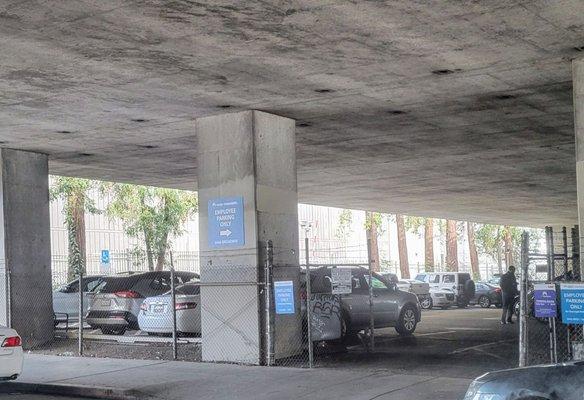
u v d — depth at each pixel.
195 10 10.06
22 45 11.48
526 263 10.78
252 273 15.20
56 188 39.03
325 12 10.20
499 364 14.02
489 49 12.08
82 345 17.33
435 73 13.59
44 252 20.39
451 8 10.10
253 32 11.01
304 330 16.06
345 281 16.08
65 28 10.72
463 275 40.88
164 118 16.91
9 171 20.06
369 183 30.92
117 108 15.88
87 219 57.66
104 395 12.44
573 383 6.97
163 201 43.00
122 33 10.98
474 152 23.48
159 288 21.38
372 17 10.42
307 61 12.61
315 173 27.61
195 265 49.88
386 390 11.33
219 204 15.88
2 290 19.28
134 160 23.69
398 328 19.47
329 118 17.41
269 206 15.70
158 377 13.47
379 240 90.25
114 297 20.95
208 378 13.16
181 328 18.42
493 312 33.06
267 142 16.08
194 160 23.97
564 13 10.35
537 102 16.36
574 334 12.30
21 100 15.07
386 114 17.22
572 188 33.94
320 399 10.94
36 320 19.66
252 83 13.96
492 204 40.94
